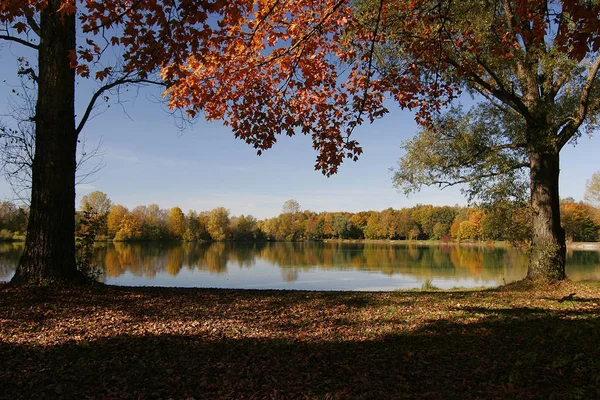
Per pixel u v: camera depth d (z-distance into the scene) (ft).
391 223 324.80
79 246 32.58
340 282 75.66
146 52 15.55
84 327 20.25
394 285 70.69
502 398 13.82
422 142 46.93
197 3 14.10
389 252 182.09
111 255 133.80
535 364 16.63
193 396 13.93
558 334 20.29
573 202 240.12
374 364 17.30
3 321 20.15
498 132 43.65
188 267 103.24
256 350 18.53
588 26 11.55
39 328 19.67
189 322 22.43
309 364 17.16
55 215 27.84
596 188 163.53
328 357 18.07
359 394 14.40
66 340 18.26
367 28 26.11
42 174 27.81
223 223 281.74
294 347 19.25
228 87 26.96
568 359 15.71
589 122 43.42
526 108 39.37
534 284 39.91
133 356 16.97
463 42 29.14
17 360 15.71
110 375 15.17
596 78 40.09
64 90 28.19
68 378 14.66
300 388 14.74
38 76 28.32
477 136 44.34
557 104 40.63
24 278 26.99
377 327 23.00
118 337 19.08
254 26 23.68
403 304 29.35
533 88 40.52
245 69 25.05
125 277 79.66
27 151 33.06
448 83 33.17
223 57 23.32
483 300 31.45
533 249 41.88
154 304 25.94
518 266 107.14
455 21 31.76
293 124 24.81
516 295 34.58
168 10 14.53
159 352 17.63
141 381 14.89
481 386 14.99
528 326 22.75
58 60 27.89
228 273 91.30
